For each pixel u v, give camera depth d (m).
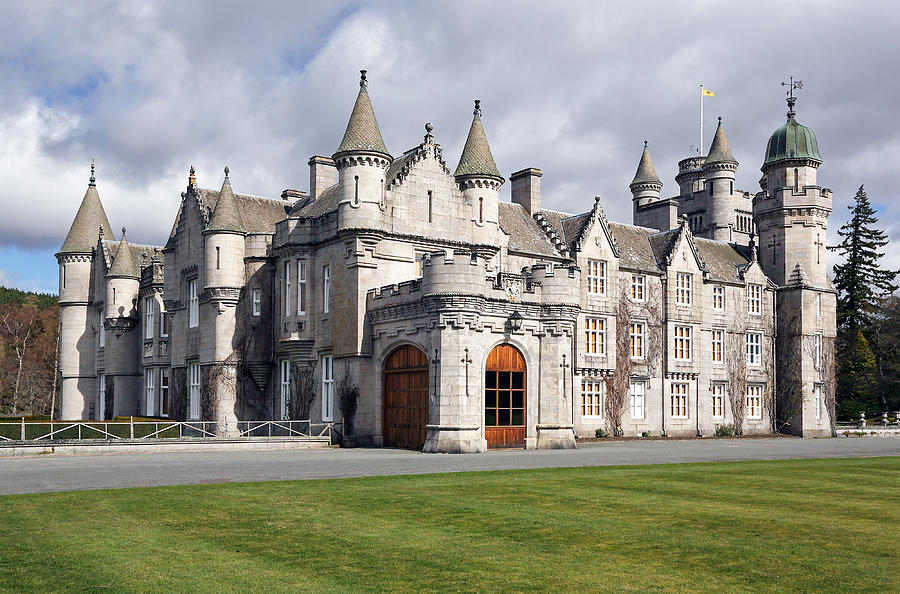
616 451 32.25
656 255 51.56
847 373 73.00
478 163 40.84
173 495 16.81
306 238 39.69
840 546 12.00
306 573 10.32
